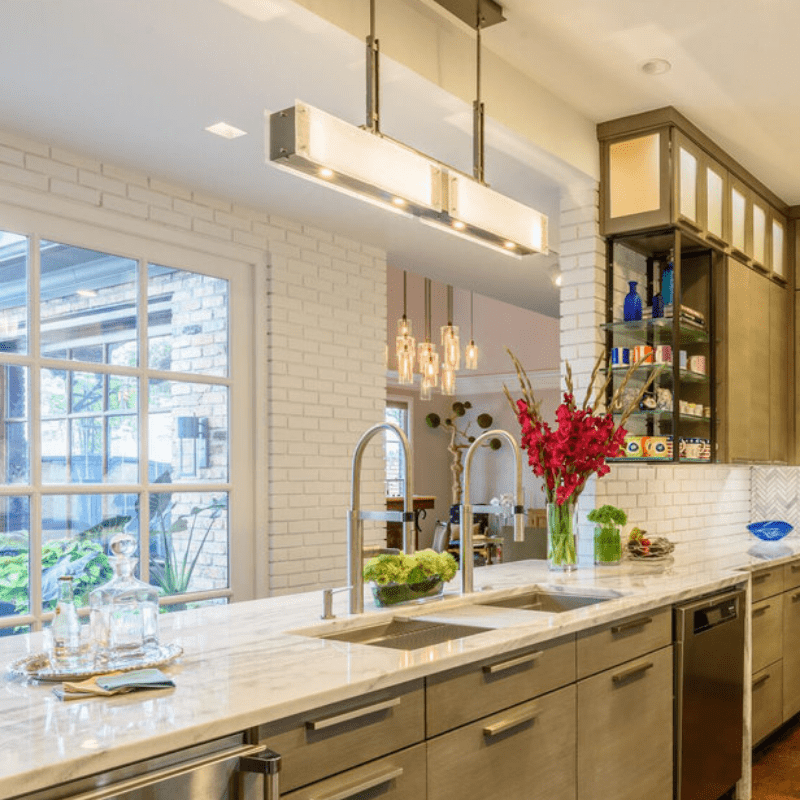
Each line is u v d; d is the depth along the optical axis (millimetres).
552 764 2523
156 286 4254
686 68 3646
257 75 3104
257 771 1587
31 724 1560
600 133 4234
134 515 4121
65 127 3574
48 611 3752
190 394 4402
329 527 5027
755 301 5023
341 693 1817
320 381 5004
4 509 3625
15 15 2666
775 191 5324
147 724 1556
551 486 3801
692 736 3342
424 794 2061
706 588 3482
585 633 2717
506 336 13711
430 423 13875
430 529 13773
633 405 3846
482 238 3027
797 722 5023
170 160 3953
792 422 5516
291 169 2385
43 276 3783
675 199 4051
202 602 4395
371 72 2664
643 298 4414
